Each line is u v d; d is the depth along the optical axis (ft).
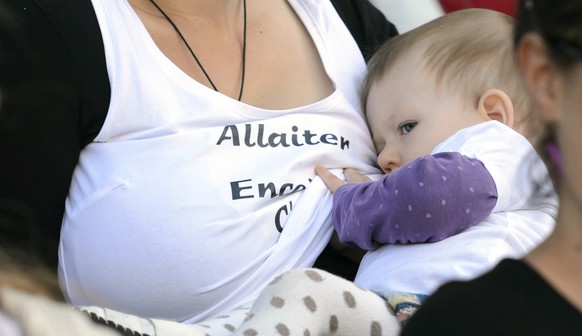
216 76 11.63
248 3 12.20
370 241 10.88
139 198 10.57
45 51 10.35
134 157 10.71
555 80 5.35
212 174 10.79
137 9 11.53
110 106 10.64
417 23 15.24
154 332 9.52
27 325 4.66
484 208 10.49
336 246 11.74
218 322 10.14
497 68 11.87
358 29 13.34
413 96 12.05
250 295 10.91
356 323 9.59
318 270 9.61
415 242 10.57
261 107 11.77
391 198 10.51
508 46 12.01
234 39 11.93
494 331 5.30
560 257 5.48
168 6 11.62
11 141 10.29
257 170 11.04
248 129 11.17
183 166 10.71
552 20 5.28
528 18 5.44
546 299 5.33
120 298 10.69
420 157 10.75
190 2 11.64
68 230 10.73
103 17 10.69
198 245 10.61
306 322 9.26
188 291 10.69
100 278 10.65
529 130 11.37
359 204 10.86
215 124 11.09
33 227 10.45
